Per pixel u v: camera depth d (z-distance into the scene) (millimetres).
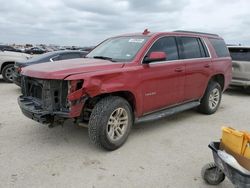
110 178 3564
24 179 3488
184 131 5426
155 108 5168
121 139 4477
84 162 3979
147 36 5211
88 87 3908
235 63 9469
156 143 4758
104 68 4289
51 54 8914
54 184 3395
